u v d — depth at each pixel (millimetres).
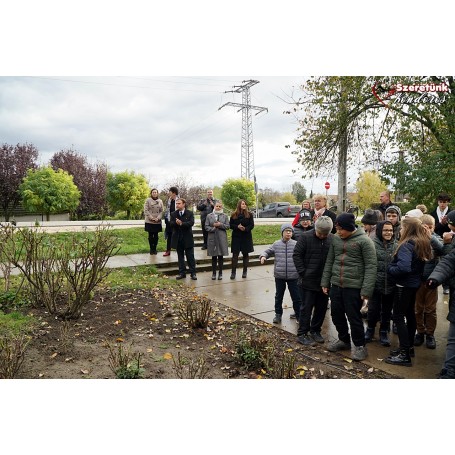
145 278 8086
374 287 4727
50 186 21656
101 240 5734
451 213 3844
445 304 6766
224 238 8352
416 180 10188
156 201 10008
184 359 4363
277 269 5762
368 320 5125
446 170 10180
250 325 5648
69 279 5480
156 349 4613
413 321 4527
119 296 6617
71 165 26906
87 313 5707
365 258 4418
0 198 23891
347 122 12766
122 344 4707
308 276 4957
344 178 13398
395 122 12375
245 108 44031
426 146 11719
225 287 7855
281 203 32438
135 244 11680
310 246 4980
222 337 5086
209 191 11000
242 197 27672
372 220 5809
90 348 4543
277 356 4578
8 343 4324
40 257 5656
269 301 6902
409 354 4520
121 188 24109
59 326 5117
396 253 4367
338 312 4676
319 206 6754
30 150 25484
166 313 5773
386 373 4180
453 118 10797
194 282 8234
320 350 4836
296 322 5828
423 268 4426
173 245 8430
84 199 25344
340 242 4586
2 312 5402
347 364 4422
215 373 4059
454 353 3766
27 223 14516
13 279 6973
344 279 4527
